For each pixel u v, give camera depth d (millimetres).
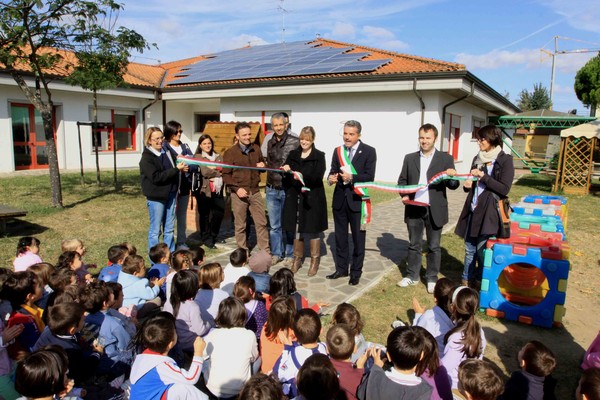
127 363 3186
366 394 2244
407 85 12852
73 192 10234
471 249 4742
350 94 14438
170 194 5469
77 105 15469
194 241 6664
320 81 13992
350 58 15500
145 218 8016
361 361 2760
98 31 8516
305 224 5191
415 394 2160
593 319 4379
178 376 2504
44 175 13141
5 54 7445
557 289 4039
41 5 6938
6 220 6684
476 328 2857
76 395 2682
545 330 4082
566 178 13445
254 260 4191
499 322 4215
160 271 4484
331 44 19719
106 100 16375
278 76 14930
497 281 4582
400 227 8203
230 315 2910
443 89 12688
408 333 2279
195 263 4492
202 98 17016
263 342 3082
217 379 2805
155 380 2467
